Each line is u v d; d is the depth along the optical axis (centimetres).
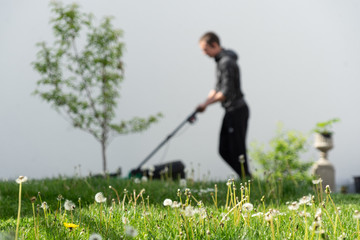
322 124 963
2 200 460
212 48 771
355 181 950
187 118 779
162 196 482
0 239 212
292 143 1091
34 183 571
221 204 432
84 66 1050
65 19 1037
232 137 754
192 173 573
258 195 486
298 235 249
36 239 252
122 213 309
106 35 1060
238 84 757
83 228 270
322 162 963
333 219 290
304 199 231
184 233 242
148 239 249
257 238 244
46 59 1046
